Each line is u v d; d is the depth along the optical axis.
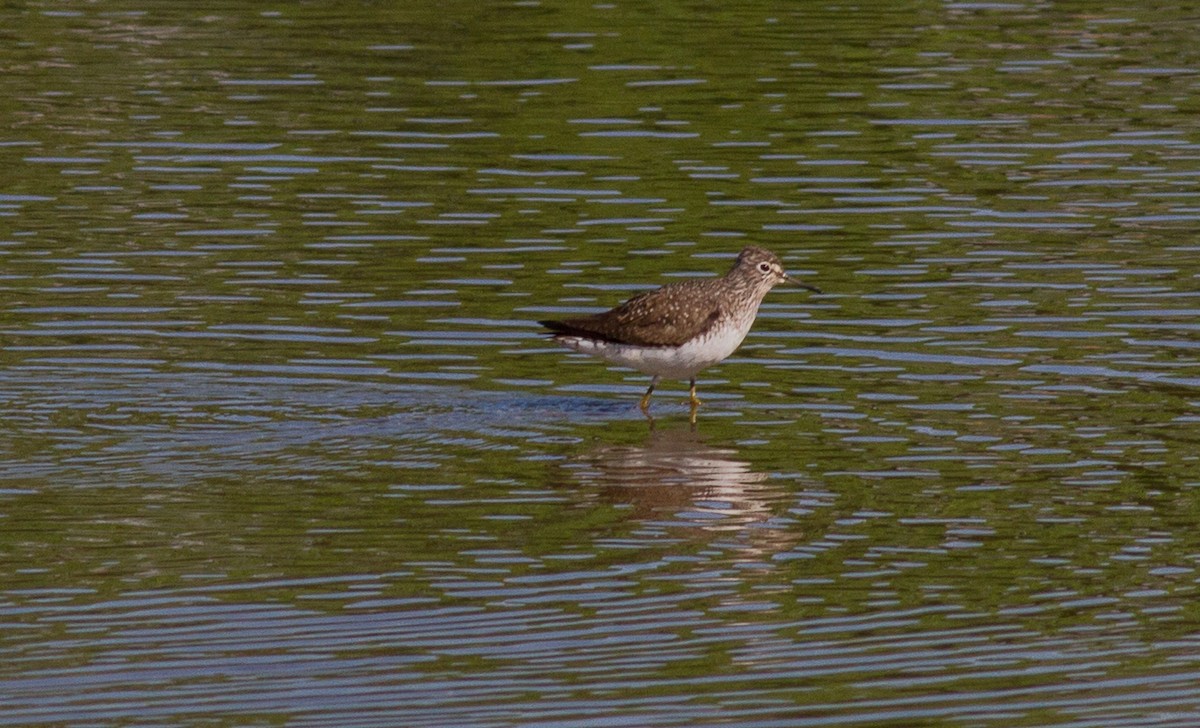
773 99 28.30
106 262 21.58
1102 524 14.86
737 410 17.75
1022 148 26.08
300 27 32.12
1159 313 20.09
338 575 13.78
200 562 13.95
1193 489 15.57
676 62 30.12
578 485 15.73
